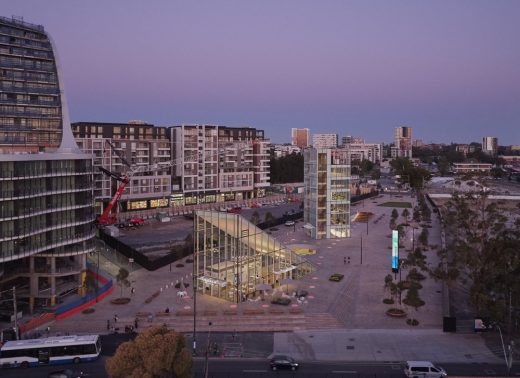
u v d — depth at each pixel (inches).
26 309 4089.6
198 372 2940.5
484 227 5506.9
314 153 7091.5
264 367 3026.6
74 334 3555.6
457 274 4330.7
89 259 5388.8
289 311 3986.2
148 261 5305.1
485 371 2938.0
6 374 2960.1
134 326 3695.9
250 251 4375.0
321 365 3053.6
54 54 5772.6
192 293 4505.4
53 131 5693.9
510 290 3508.9
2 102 5378.9
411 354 3218.5
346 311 4040.4
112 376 2314.2
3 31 5438.0
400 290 4089.6
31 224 4023.1
